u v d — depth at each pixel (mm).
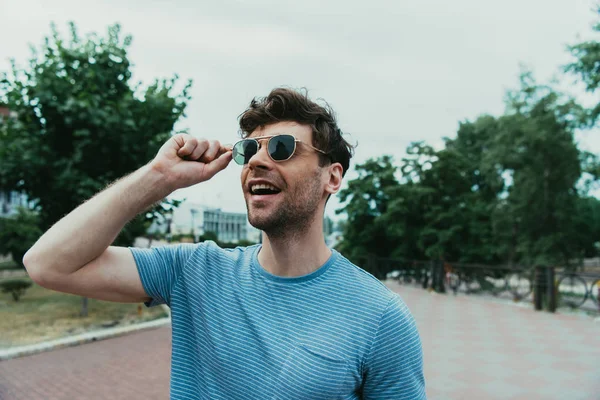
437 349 6680
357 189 17750
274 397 1080
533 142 15812
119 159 8562
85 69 8516
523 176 16453
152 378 5555
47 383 5352
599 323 8516
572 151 15672
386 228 16578
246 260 1355
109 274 1241
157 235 18406
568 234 16328
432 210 15891
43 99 7750
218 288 1280
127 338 7664
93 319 8867
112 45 8812
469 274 13219
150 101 8438
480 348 6723
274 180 1178
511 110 16875
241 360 1144
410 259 16703
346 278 1237
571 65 13156
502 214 16312
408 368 1155
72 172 7938
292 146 1176
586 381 5172
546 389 4938
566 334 7625
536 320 8922
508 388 4992
